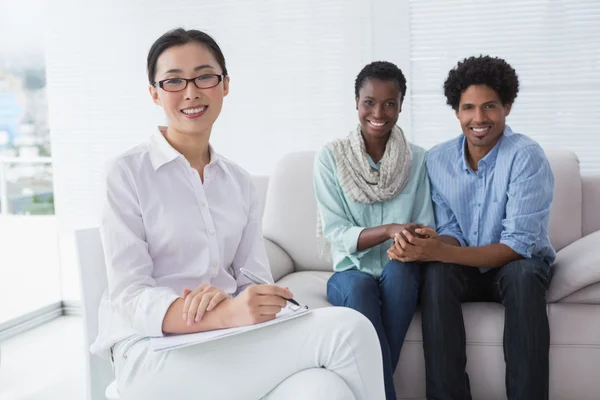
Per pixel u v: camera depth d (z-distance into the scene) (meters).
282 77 3.07
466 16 2.88
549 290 1.91
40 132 3.82
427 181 2.21
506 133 2.08
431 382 1.85
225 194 1.59
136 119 3.28
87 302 1.58
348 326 1.23
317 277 2.34
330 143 2.27
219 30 3.12
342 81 3.01
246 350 1.26
